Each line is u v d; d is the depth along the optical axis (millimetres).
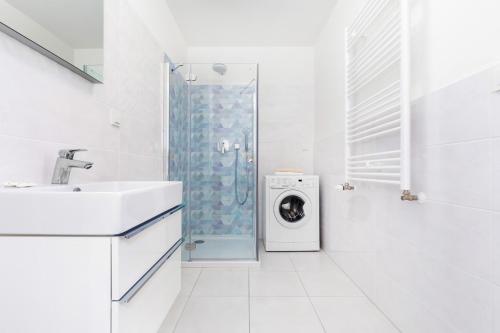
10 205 791
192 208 2971
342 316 1694
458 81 1114
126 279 856
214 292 2014
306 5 2752
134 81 1960
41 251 792
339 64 2576
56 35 1142
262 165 3625
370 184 1910
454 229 1138
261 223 3600
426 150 1317
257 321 1636
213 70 2916
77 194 794
